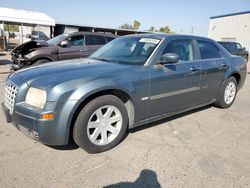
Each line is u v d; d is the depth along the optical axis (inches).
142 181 101.5
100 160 116.3
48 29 968.9
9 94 119.3
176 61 138.3
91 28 1115.3
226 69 193.0
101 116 120.3
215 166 114.6
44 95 106.2
